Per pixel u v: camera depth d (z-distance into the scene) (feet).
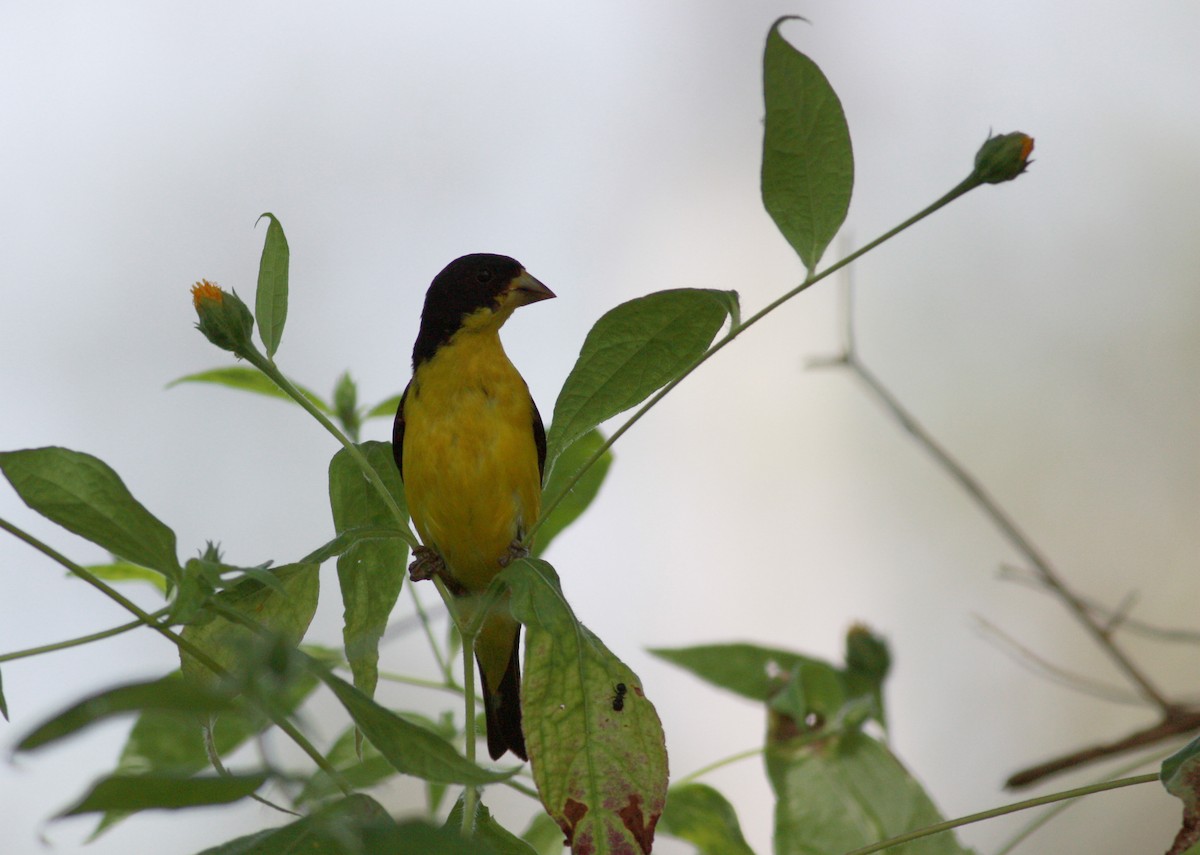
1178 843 17.30
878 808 29.22
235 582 19.49
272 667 12.09
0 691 16.81
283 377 20.93
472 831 18.08
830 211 19.27
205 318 20.88
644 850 18.07
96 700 10.36
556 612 19.31
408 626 20.57
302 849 15.75
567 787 18.37
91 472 16.35
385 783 24.73
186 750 26.91
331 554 19.88
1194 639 32.76
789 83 19.06
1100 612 33.88
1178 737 31.76
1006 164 18.71
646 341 20.33
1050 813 25.86
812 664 31.83
